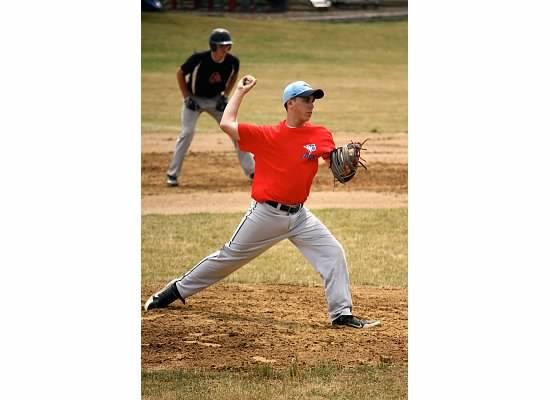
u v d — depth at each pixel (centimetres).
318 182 3209
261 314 2159
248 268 2497
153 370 1916
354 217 2828
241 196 3014
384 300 2256
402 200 2991
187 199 2972
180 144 3072
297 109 1912
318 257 2034
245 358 1945
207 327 2081
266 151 1936
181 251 2577
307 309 2191
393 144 3381
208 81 3012
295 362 1925
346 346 1992
